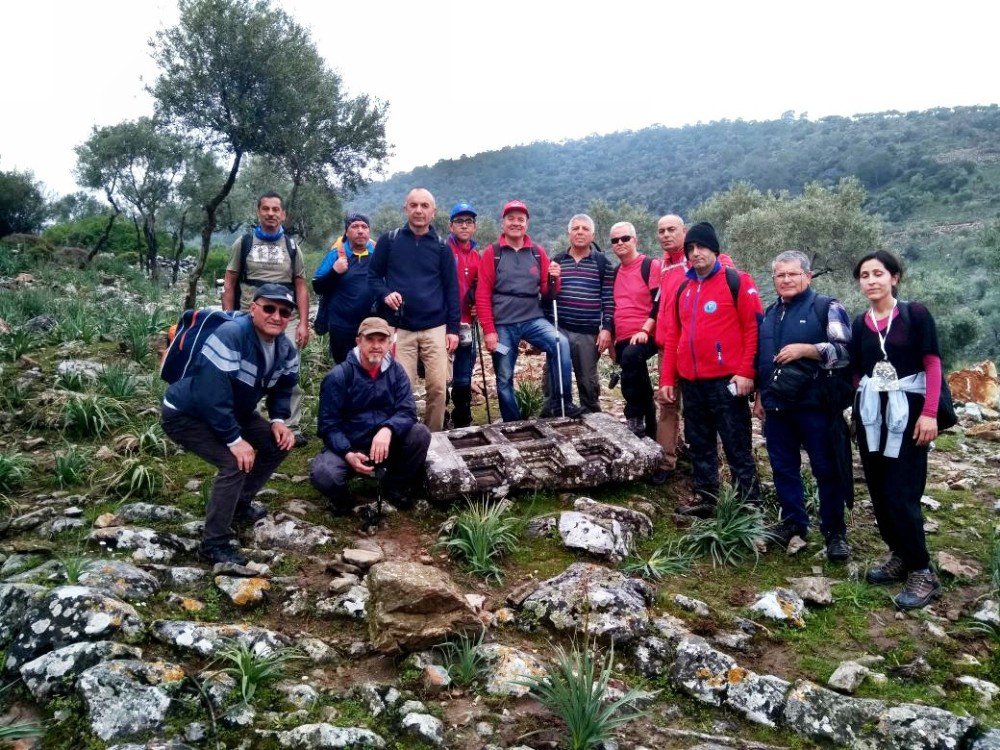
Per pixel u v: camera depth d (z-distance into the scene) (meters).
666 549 4.63
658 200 148.62
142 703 2.77
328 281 6.13
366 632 3.52
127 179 21.28
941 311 28.34
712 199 46.25
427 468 5.05
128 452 5.58
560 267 6.55
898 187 106.19
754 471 5.00
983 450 6.74
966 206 85.75
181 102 13.60
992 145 115.81
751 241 33.88
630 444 5.55
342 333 6.20
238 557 4.03
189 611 3.53
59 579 3.56
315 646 3.32
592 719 2.76
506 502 4.94
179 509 4.64
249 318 4.00
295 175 16.89
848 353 4.14
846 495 4.26
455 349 6.07
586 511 4.91
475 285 6.52
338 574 4.01
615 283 6.20
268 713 2.85
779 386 4.41
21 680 2.92
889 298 3.94
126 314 10.39
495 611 3.79
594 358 6.56
